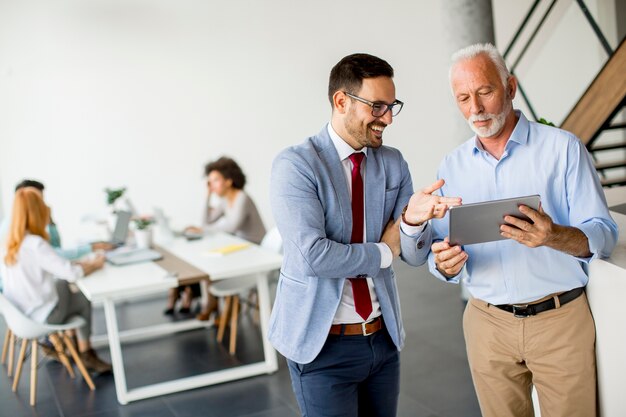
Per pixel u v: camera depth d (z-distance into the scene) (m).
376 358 2.27
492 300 2.35
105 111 8.12
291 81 8.80
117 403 4.39
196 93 8.45
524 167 2.30
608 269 2.15
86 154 8.10
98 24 7.98
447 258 2.16
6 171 7.84
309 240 2.12
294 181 2.16
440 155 9.66
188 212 8.56
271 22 8.64
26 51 7.77
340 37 8.96
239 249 5.12
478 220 2.06
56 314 4.60
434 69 9.48
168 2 8.22
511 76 2.28
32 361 4.50
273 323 2.34
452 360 4.48
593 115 5.72
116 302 6.89
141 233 5.49
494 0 9.36
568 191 2.26
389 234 2.25
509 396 2.43
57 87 7.91
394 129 9.38
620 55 5.48
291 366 2.30
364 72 2.07
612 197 3.44
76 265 4.59
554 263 2.25
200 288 6.29
